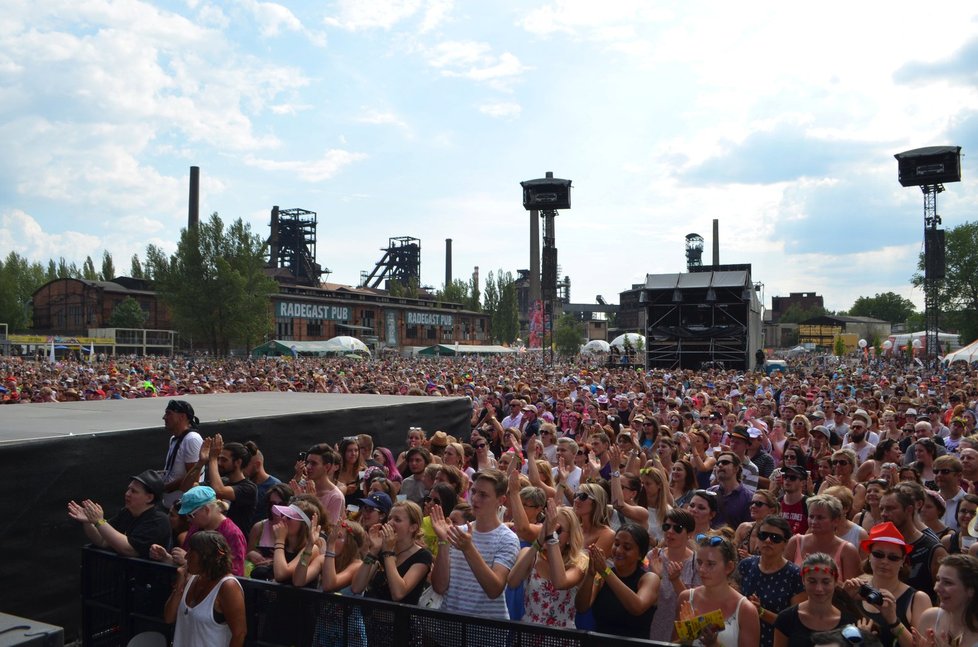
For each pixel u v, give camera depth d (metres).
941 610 4.46
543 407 16.52
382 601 4.68
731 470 7.80
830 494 6.60
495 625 4.28
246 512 7.33
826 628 4.42
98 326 87.50
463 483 7.96
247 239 78.38
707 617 4.09
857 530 6.18
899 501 5.92
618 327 170.12
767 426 12.73
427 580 5.39
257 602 5.15
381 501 6.70
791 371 49.69
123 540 5.79
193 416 7.91
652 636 5.24
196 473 7.11
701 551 4.77
